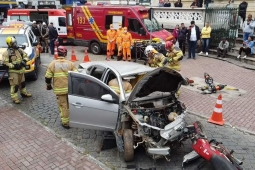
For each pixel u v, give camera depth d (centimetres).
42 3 2514
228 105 787
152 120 505
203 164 482
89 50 1575
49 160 512
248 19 1366
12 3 2722
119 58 1349
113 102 521
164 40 1312
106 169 486
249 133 624
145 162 511
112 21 1424
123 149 511
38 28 1557
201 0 1852
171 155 534
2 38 1003
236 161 456
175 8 1681
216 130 638
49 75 612
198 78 1053
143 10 1386
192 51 1376
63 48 621
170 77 525
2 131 621
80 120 568
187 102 811
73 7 1570
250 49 1291
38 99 823
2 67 888
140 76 594
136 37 1373
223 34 1472
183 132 490
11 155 528
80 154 533
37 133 613
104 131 591
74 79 560
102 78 588
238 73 1137
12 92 774
